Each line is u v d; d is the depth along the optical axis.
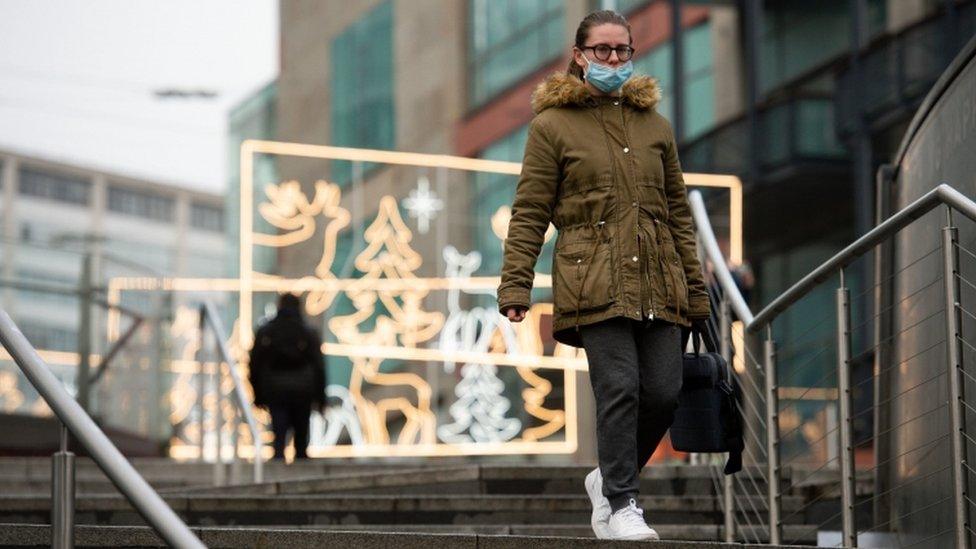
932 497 8.26
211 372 15.86
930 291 8.52
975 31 22.75
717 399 7.09
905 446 8.87
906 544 8.72
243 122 45.44
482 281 22.97
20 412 16.28
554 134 6.79
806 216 28.11
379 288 22.05
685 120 29.02
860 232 24.19
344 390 22.03
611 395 6.62
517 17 34.94
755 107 26.75
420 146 38.31
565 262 6.70
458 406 24.88
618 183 6.72
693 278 6.92
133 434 17.16
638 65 31.59
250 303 19.11
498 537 6.37
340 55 42.09
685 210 6.96
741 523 9.53
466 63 37.06
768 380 8.49
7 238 16.83
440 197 36.31
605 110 6.83
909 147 9.27
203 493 10.80
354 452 20.95
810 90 27.36
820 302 27.47
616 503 6.61
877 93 24.12
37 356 5.64
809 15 28.55
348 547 6.37
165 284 17.78
